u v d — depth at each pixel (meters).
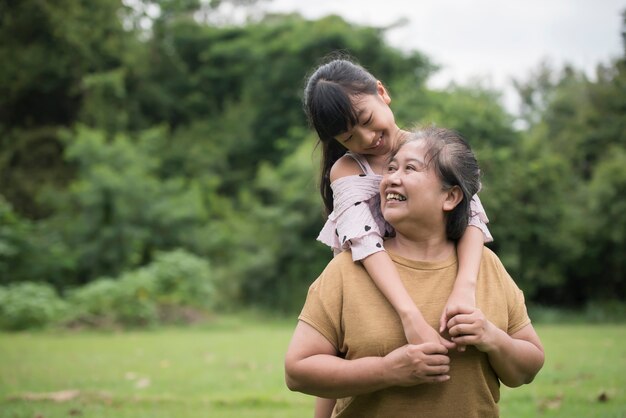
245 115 28.92
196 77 30.94
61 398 5.95
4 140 25.31
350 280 2.02
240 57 30.31
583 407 5.05
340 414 2.02
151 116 29.72
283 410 5.41
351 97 2.26
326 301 2.01
